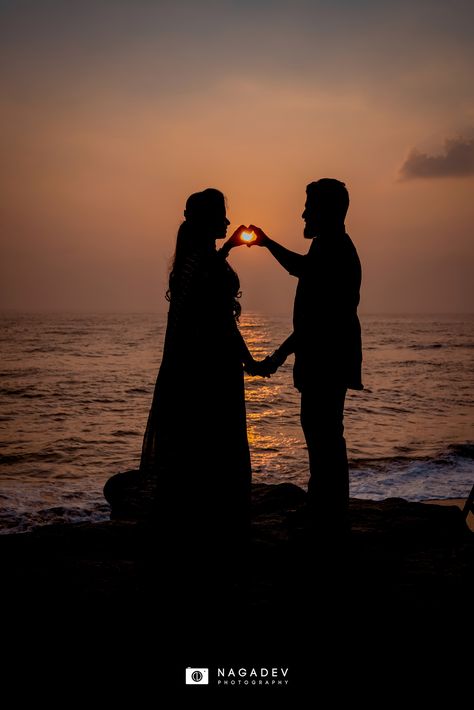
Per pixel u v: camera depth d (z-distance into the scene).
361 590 3.43
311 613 3.18
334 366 3.46
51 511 11.85
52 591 3.44
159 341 79.50
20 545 4.23
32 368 44.94
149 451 3.26
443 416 25.92
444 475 14.74
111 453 18.45
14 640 2.97
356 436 21.20
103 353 59.94
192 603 3.09
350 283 3.43
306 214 3.52
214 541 3.14
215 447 3.15
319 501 3.60
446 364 51.78
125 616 3.16
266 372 3.54
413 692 2.67
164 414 3.21
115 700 2.62
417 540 4.41
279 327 130.38
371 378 40.91
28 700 2.61
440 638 2.99
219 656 2.86
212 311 3.12
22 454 18.16
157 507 3.21
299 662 2.82
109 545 4.25
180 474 3.15
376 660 2.84
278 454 17.64
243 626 3.07
